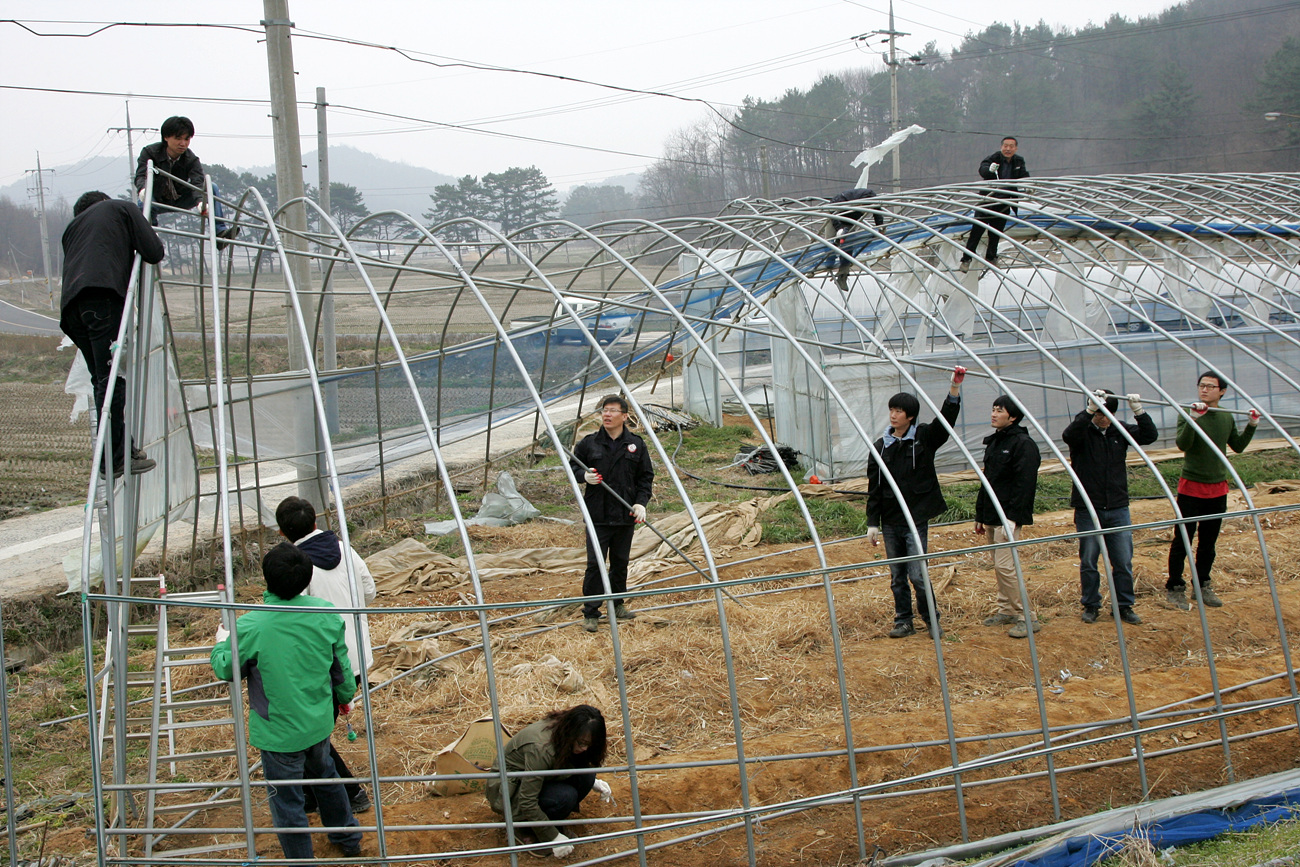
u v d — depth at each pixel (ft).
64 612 33.53
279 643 15.76
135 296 22.09
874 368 48.60
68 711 25.03
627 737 16.35
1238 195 39.55
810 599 31.09
